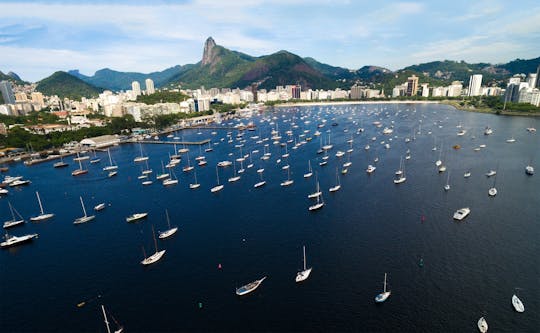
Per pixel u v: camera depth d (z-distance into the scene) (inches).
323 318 4173.2
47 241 6692.9
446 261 5211.6
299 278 4894.2
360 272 5039.4
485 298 4370.1
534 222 6382.9
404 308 4254.4
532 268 4963.1
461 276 4832.7
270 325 4111.7
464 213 6692.9
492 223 6397.6
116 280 5216.5
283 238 6225.4
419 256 5383.9
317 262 5364.2
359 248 5713.6
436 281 4744.1
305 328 4033.0
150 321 4293.8
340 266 5221.5
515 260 5172.2
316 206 7465.6
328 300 4478.3
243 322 4188.0
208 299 4645.7
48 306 4702.3
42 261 5925.2
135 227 7121.1
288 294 4645.7
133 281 5162.4
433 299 4389.8
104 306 4626.0
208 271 5305.1
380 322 4057.6
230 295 4702.3
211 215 7500.0
